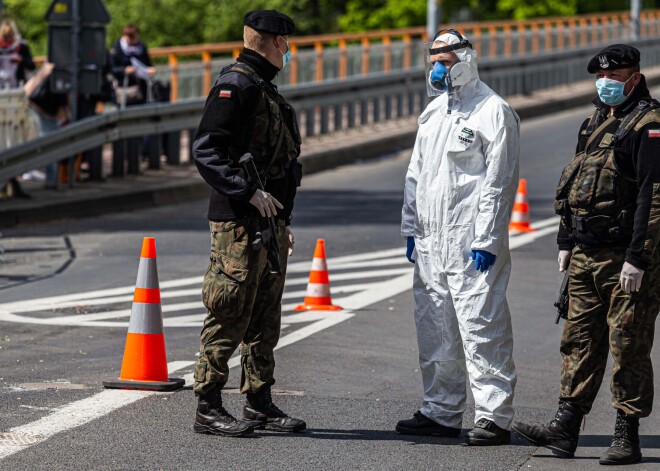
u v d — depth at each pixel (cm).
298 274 2014
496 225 1075
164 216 2673
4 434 1080
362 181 3297
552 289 1919
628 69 1022
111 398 1211
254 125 1060
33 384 1270
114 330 1566
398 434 1121
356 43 7288
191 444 1066
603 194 1026
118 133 2906
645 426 1186
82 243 2286
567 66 5866
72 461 1007
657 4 9556
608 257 1029
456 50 1075
